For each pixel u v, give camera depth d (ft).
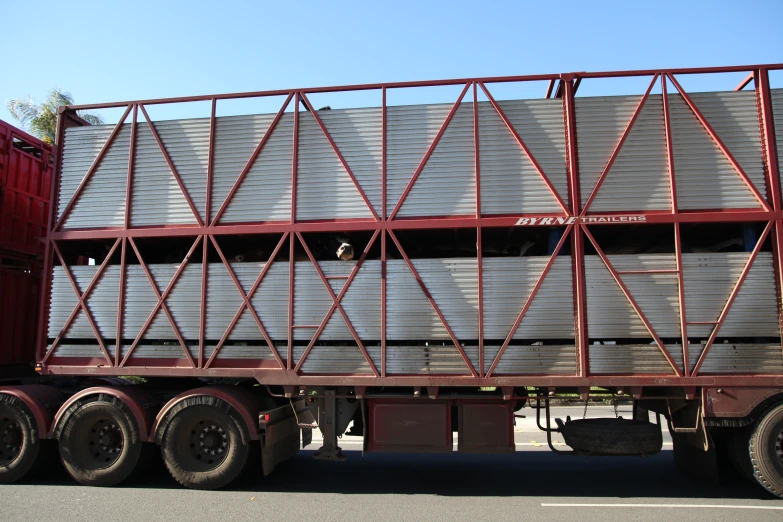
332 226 21.89
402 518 17.42
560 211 21.17
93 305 23.18
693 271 20.43
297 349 21.77
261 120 23.18
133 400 21.54
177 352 22.48
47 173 28.48
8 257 25.67
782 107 20.99
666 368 20.18
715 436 21.91
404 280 21.43
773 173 20.56
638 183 21.03
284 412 22.53
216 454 21.33
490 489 21.31
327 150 22.57
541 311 20.72
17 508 18.48
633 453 20.68
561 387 21.16
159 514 17.83
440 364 20.92
